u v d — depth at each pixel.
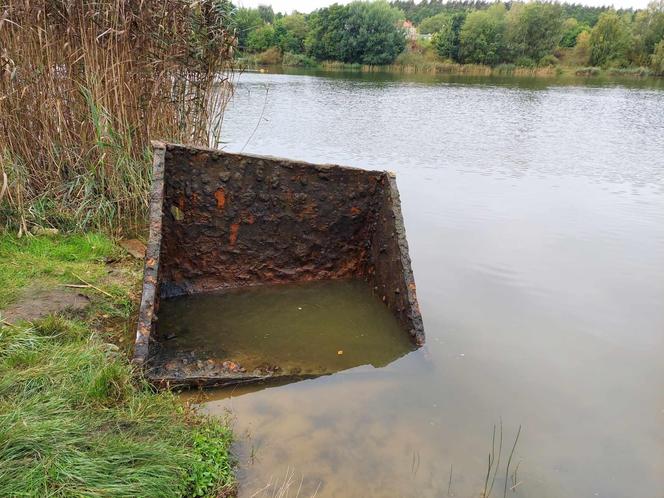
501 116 16.61
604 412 2.98
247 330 3.60
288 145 10.62
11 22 4.26
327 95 21.67
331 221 4.27
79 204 4.94
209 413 2.76
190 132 5.84
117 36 4.96
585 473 2.54
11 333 2.85
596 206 7.09
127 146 5.19
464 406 2.97
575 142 12.16
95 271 4.00
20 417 2.18
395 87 27.36
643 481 2.51
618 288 4.64
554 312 4.17
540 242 5.70
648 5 55.12
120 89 5.13
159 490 2.11
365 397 3.00
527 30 52.66
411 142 11.50
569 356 3.55
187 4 5.40
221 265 4.15
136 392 2.69
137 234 4.90
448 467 2.53
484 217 6.49
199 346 3.34
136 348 2.90
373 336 3.62
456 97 22.67
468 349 3.59
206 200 3.90
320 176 4.11
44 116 4.83
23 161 4.81
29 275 3.74
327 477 2.42
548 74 49.69
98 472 2.07
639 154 10.88
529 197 7.46
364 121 14.41
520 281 4.73
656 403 3.08
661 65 48.97
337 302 4.07
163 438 2.39
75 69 5.04
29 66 4.67
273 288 4.25
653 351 3.65
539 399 3.07
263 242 4.20
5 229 4.37
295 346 3.44
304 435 2.67
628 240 5.81
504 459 2.60
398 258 3.79
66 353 2.77
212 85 5.96
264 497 2.29
